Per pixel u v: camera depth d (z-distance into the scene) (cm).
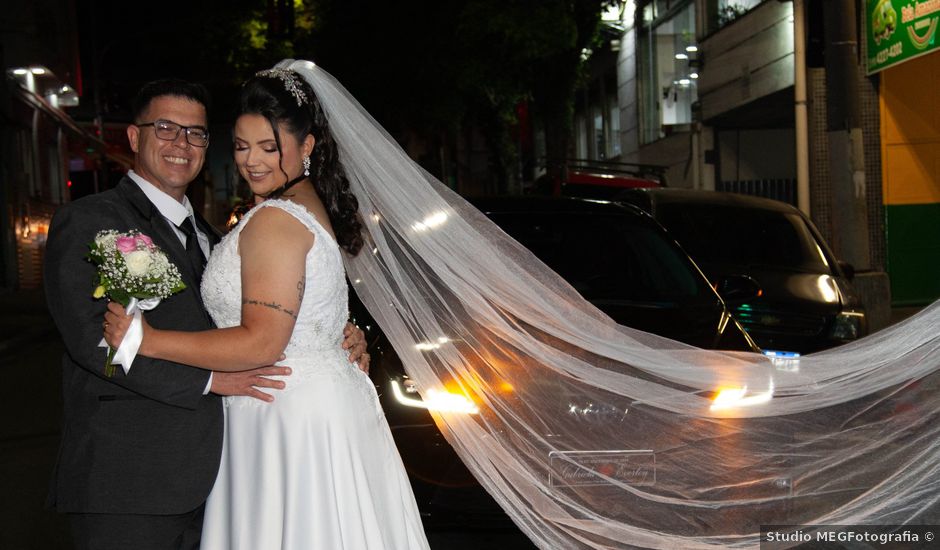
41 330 1714
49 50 2741
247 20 3541
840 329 758
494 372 351
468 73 2345
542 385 352
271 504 312
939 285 1534
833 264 870
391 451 343
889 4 1366
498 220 627
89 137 3266
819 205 1498
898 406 342
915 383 341
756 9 2002
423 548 345
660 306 566
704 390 351
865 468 341
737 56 2123
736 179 2409
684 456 351
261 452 313
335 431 314
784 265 855
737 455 348
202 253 351
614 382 351
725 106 2209
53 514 592
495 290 352
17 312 2023
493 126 2792
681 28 2766
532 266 357
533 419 351
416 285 348
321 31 2823
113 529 311
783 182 2389
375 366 487
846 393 346
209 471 315
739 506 346
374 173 339
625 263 602
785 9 1859
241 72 3697
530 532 352
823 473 345
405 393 471
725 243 886
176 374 302
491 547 499
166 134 338
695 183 2405
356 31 2545
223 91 3738
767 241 890
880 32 1405
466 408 350
